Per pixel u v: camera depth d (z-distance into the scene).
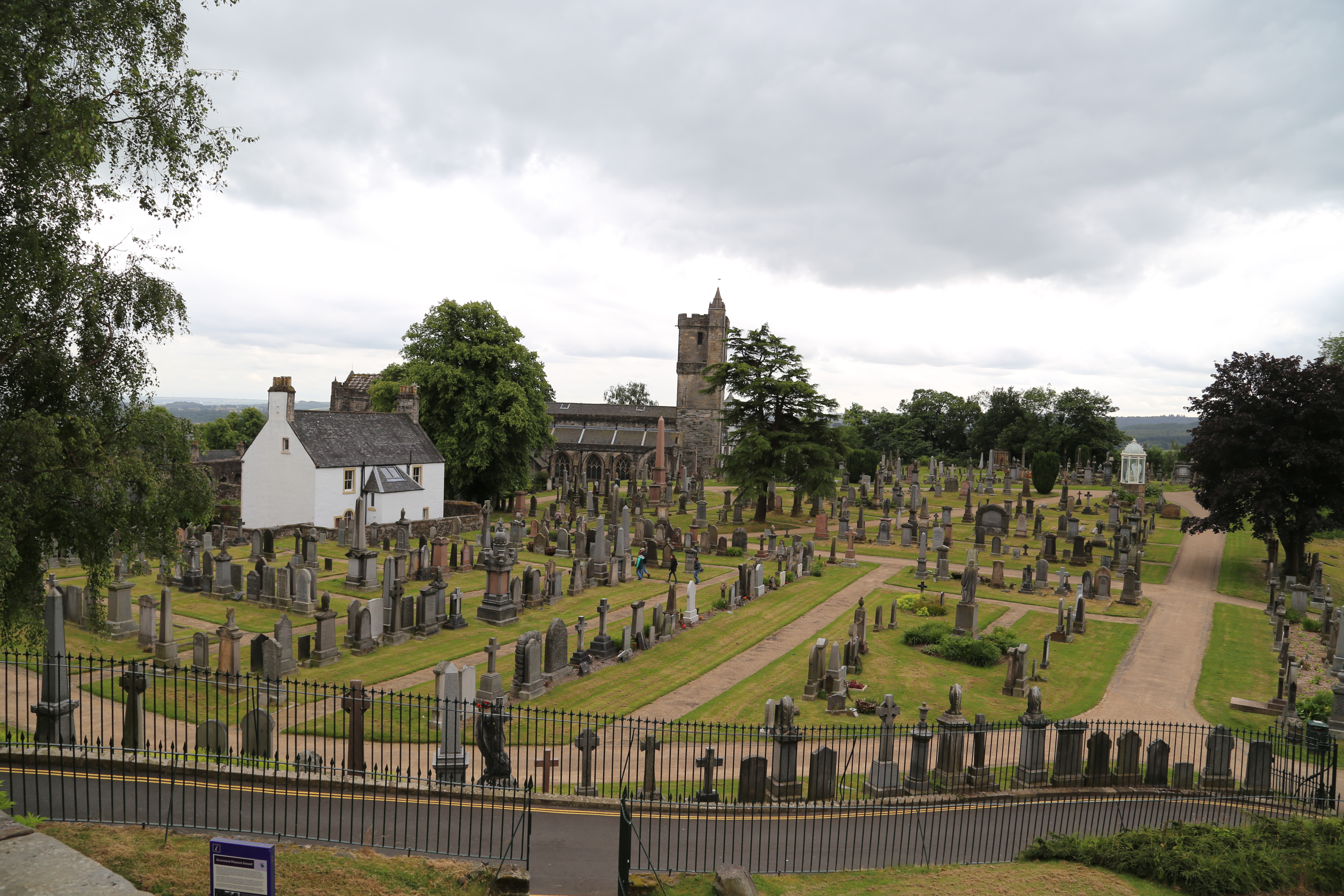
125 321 19.88
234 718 21.62
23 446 17.52
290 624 26.42
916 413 137.75
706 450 124.50
